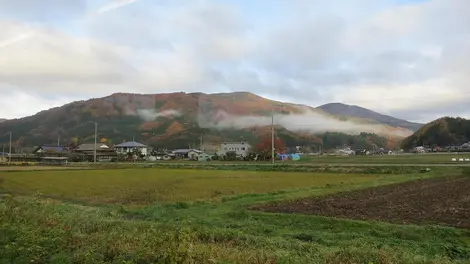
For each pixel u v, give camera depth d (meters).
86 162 124.94
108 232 14.88
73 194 36.34
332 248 14.05
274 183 45.56
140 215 24.05
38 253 10.52
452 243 16.17
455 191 34.81
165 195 34.53
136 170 76.38
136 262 9.80
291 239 16.08
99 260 10.20
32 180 51.91
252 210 25.05
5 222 14.38
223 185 43.44
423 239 16.89
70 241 12.22
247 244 14.59
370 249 13.44
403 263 11.73
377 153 186.75
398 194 33.28
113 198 33.19
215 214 23.66
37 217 16.28
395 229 18.27
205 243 14.32
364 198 30.97
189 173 66.00
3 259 10.09
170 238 11.92
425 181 46.53
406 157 113.81
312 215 22.48
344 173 65.69
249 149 176.00
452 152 151.12
